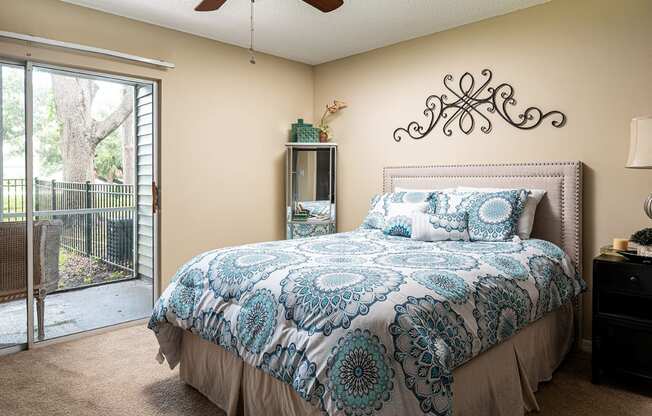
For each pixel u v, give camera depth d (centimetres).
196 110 394
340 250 258
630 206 288
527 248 270
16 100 302
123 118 359
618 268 246
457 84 372
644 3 280
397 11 339
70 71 327
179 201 386
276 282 196
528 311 222
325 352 162
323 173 454
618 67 291
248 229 438
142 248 374
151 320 246
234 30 380
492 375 200
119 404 229
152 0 318
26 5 299
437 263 220
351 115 456
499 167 341
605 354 254
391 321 158
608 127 296
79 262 338
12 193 301
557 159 319
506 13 342
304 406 176
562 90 315
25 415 217
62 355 295
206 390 233
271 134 454
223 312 210
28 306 308
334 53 448
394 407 149
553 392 244
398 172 409
